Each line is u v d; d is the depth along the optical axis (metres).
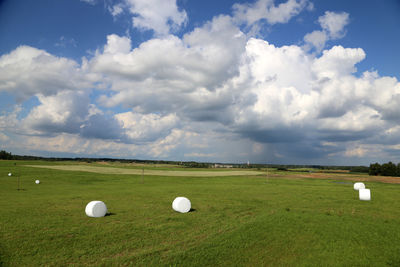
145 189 39.62
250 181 59.19
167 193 34.53
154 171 96.25
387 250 13.28
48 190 37.72
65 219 18.39
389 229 16.86
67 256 11.71
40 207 22.72
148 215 20.52
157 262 11.33
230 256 12.28
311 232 16.11
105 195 31.78
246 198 30.72
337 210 23.39
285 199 30.14
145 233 15.49
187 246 13.45
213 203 26.94
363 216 20.83
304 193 36.28
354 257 12.38
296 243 14.22
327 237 15.21
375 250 13.28
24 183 48.12
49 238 14.01
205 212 22.06
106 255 11.98
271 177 77.19
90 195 31.52
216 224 17.89
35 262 10.97
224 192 36.53
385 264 11.66
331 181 64.69
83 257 11.66
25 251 12.14
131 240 14.16
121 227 16.62
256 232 16.00
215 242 14.05
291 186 47.38
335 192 38.03
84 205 24.20
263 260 11.95
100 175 69.31
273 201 28.56
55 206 23.39
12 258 11.31
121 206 24.28
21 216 18.83
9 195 31.39
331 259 12.14
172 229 16.45
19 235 14.34
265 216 20.45
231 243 13.98
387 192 39.38
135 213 21.19
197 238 14.76
